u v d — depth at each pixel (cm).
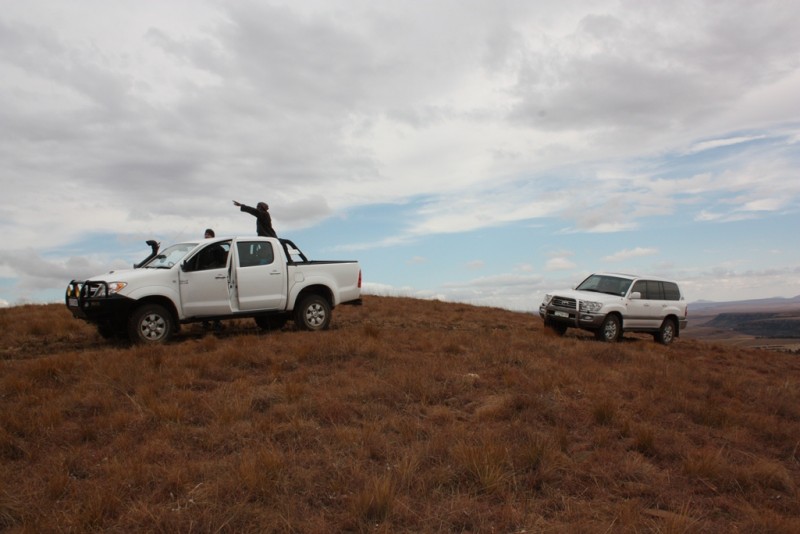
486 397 787
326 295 1230
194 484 472
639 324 1566
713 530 456
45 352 991
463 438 597
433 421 671
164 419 619
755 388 1008
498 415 705
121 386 729
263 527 407
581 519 446
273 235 1323
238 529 404
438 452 559
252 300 1112
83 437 577
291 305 1166
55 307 1569
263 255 1138
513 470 536
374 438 583
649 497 517
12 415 599
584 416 731
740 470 582
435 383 811
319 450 561
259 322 1284
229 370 832
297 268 1175
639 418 750
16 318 1316
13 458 529
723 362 1402
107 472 486
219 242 1098
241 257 1114
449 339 1157
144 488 460
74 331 1188
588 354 1145
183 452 545
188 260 1055
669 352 1395
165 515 410
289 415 650
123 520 410
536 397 772
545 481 523
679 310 1666
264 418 632
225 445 564
